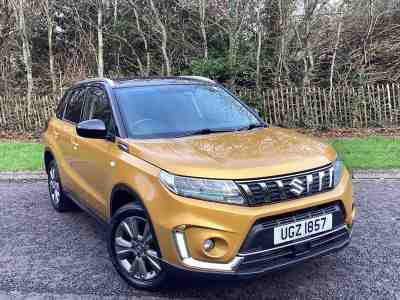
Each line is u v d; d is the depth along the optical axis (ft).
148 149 12.14
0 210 20.38
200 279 10.51
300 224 10.88
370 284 12.39
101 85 16.20
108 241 13.04
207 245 10.38
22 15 44.60
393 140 32.24
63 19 52.65
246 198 10.41
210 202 10.43
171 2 48.16
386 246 15.02
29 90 43.96
